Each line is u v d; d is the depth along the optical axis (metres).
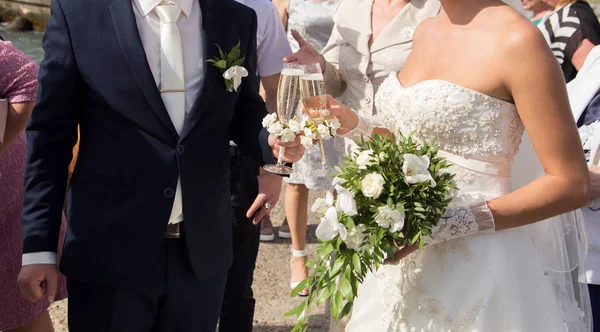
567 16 5.09
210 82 2.41
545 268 2.45
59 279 3.10
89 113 2.36
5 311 2.91
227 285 3.44
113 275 2.32
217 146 2.48
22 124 2.83
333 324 2.85
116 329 2.38
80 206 2.36
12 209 2.92
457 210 2.27
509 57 2.22
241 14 2.56
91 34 2.29
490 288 2.26
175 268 2.44
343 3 3.94
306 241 5.28
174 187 2.35
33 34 12.95
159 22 2.38
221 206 2.52
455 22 2.44
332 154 4.32
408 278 2.41
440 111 2.32
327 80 3.83
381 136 2.63
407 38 3.68
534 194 2.23
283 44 3.58
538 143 2.23
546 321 2.28
